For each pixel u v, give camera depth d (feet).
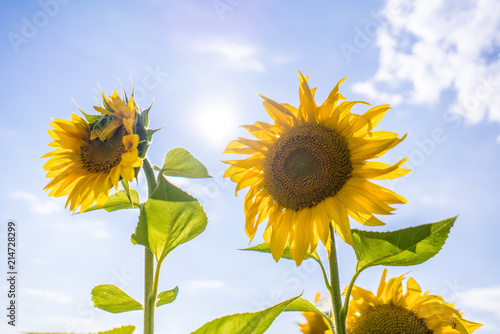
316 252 2.12
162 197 1.95
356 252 2.03
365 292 2.33
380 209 2.05
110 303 2.12
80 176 2.35
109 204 2.22
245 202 2.28
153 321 1.98
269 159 2.25
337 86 2.13
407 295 2.31
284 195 2.20
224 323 1.80
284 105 2.25
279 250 2.18
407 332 2.19
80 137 2.41
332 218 2.09
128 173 2.10
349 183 2.13
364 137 2.14
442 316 2.22
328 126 2.20
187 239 2.03
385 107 2.12
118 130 2.27
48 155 2.40
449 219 1.93
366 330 2.23
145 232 2.00
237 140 2.28
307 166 2.19
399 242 1.97
